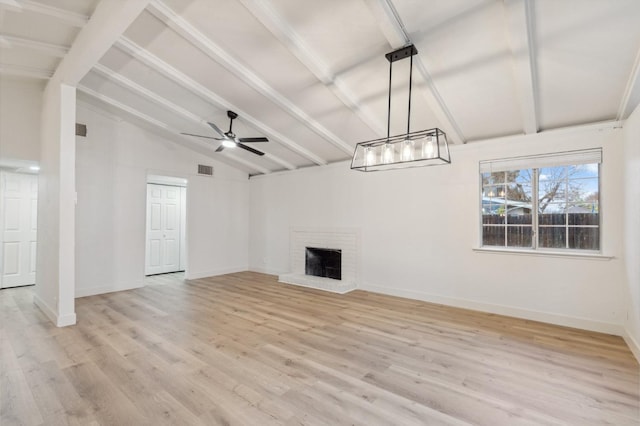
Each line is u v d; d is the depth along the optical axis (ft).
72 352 9.56
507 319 12.95
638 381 8.07
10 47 10.58
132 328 11.72
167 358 9.22
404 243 16.52
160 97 14.60
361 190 18.40
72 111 12.12
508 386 7.82
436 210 15.43
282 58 10.99
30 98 14.61
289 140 17.47
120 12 7.92
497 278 13.69
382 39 9.45
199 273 21.85
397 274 16.76
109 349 9.80
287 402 7.08
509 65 9.65
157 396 7.27
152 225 23.31
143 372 8.38
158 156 19.71
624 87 9.65
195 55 11.55
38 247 14.69
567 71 9.52
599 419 6.54
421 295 15.87
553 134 12.46
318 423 6.38
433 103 11.59
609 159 11.44
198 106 15.11
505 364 8.98
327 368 8.70
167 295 16.87
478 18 8.24
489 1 7.71
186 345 10.19
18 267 18.25
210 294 17.12
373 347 10.13
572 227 12.55
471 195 14.42
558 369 8.70
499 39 8.77
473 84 10.75
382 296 16.71
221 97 14.02
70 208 12.03
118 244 17.92
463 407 6.95
